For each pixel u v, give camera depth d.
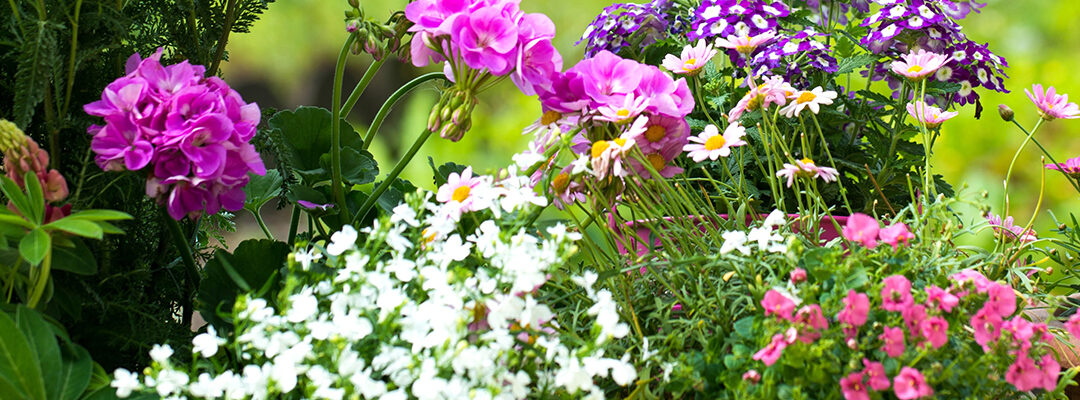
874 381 0.89
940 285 1.04
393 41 1.25
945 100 1.63
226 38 1.33
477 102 1.17
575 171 1.12
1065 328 1.11
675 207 1.22
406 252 1.15
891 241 1.02
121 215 0.99
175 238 1.18
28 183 0.98
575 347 1.05
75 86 1.18
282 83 5.30
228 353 1.14
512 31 1.12
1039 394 1.08
